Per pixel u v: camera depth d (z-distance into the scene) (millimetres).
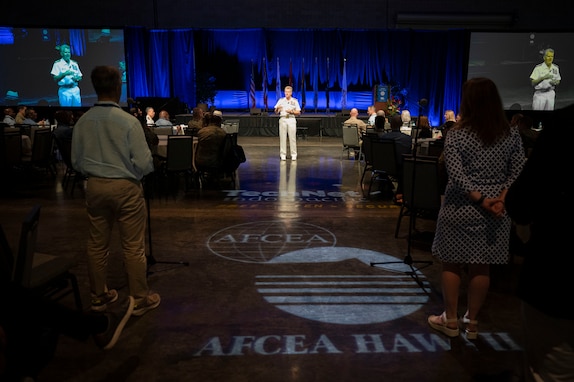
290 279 3666
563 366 1410
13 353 1672
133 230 2904
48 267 2617
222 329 2893
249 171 8633
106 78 2752
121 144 2723
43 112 16188
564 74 15812
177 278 3678
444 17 16375
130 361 2543
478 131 2406
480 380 2385
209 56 17297
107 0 16609
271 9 16875
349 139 9758
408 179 4277
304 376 2410
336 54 17016
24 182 7648
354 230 4969
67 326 1719
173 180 7293
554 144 1326
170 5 16797
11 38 15945
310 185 7367
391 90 15844
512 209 1433
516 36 15922
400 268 3900
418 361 2555
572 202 1326
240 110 17844
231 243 4527
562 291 1345
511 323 2965
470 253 2523
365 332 2863
